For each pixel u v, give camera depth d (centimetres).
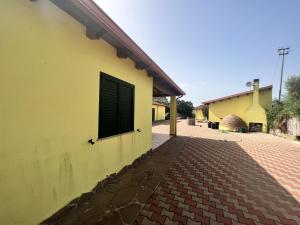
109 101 429
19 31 216
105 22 276
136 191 386
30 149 235
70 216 289
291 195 392
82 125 334
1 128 201
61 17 278
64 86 288
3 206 205
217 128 1881
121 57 454
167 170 535
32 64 234
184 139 1123
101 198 352
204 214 311
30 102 232
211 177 489
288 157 727
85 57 336
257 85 1762
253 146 955
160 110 2961
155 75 676
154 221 286
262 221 295
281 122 1417
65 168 295
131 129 557
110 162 434
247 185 440
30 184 236
